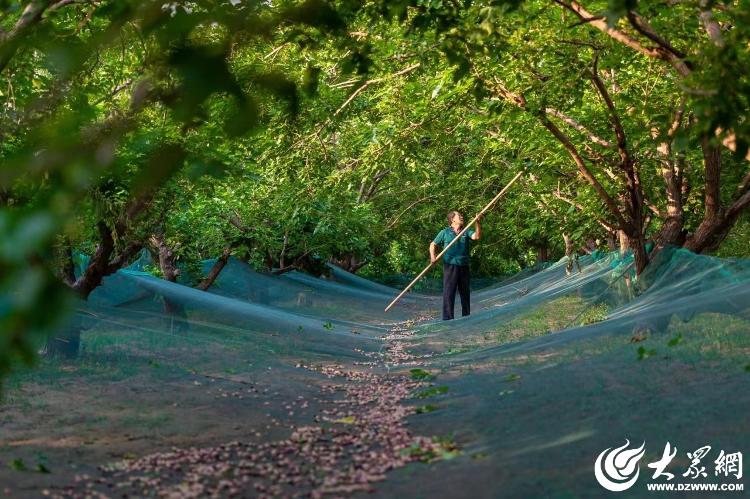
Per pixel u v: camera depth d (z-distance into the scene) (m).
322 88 11.32
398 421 6.08
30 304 0.85
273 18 1.33
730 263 8.63
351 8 5.18
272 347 10.29
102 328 9.60
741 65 4.20
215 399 7.12
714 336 7.76
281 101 1.29
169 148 1.11
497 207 23.88
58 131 0.99
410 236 33.53
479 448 4.84
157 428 5.95
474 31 5.83
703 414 4.89
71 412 6.43
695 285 8.68
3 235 0.83
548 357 8.16
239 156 9.79
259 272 18.34
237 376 8.27
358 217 18.77
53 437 5.60
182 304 11.55
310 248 18.91
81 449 5.29
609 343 8.32
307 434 5.76
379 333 13.57
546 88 8.81
